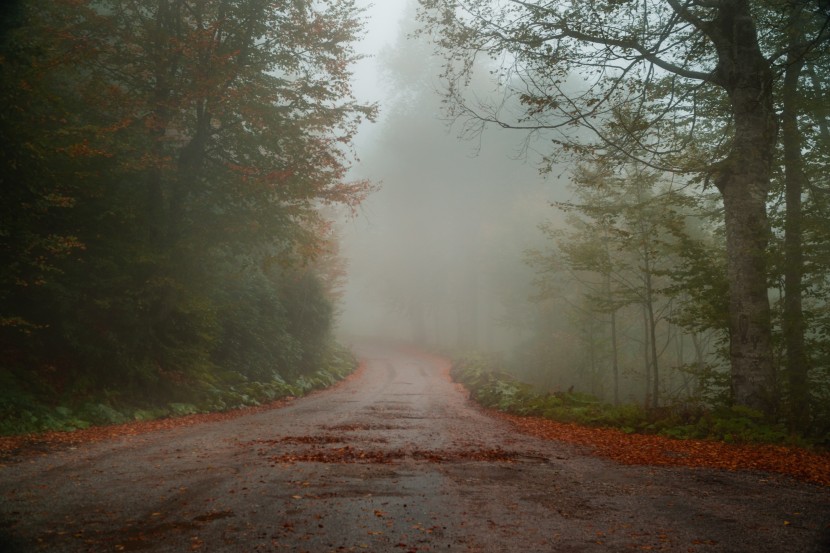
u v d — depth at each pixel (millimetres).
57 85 14711
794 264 14555
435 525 5551
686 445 11555
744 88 13773
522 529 5465
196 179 17516
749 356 13805
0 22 10734
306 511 5938
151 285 15992
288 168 17422
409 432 13062
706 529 5504
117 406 14695
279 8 17125
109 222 15461
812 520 5844
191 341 19250
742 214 14008
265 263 19172
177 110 16062
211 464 8555
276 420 15461
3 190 11680
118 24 15773
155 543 4918
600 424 15625
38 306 14383
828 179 16453
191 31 15664
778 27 13695
